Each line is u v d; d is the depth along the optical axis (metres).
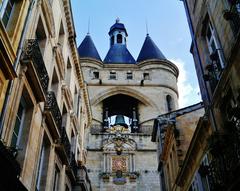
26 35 13.49
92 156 36.12
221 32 12.90
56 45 18.52
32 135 13.64
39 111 14.84
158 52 50.03
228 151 10.62
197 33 16.03
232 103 11.98
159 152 26.64
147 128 40.50
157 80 45.16
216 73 13.15
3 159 9.33
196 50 16.16
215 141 11.36
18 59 12.27
